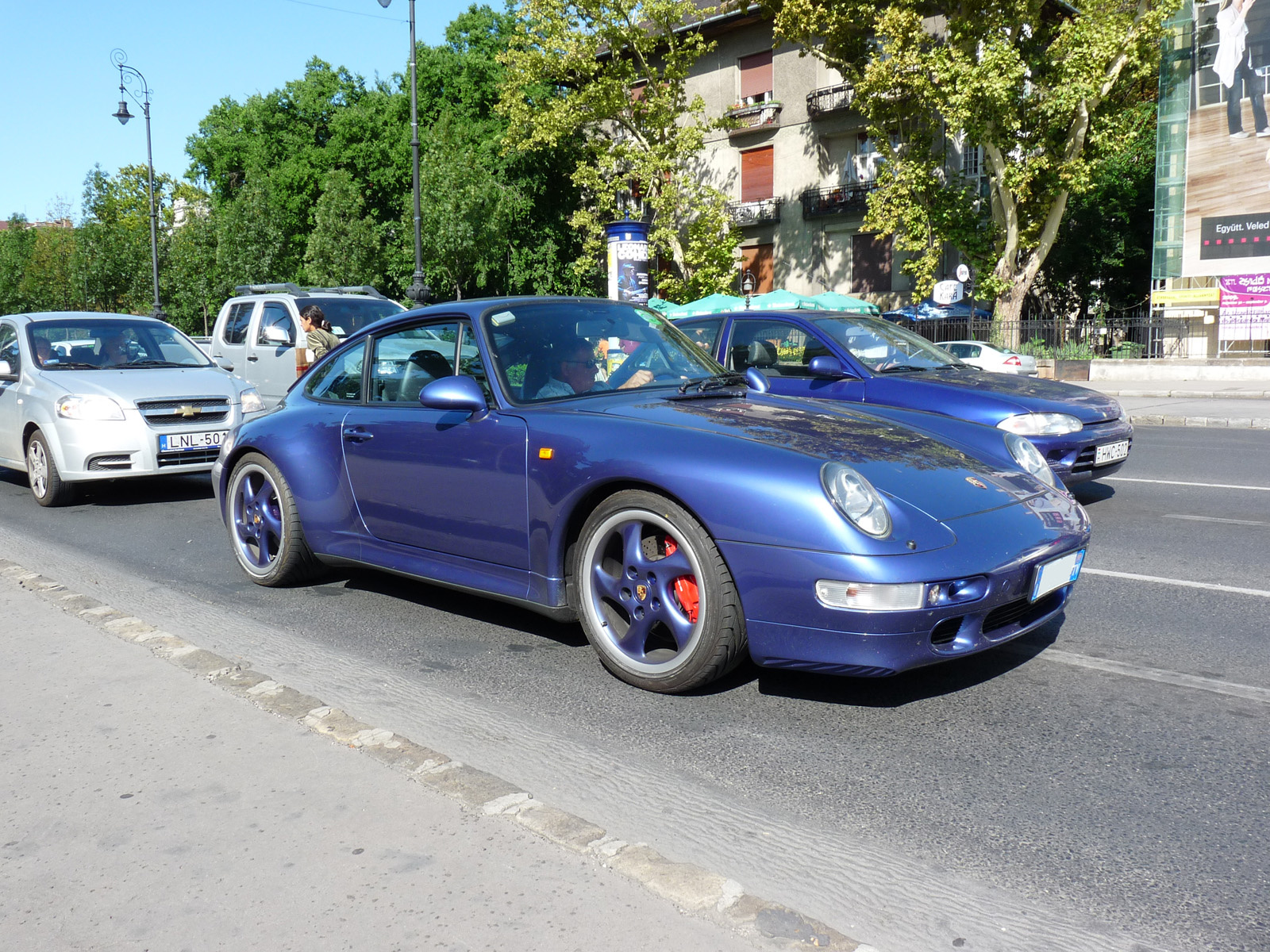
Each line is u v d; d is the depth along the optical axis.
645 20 32.19
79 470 7.67
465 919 2.05
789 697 3.42
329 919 2.06
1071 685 3.51
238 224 38.47
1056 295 33.19
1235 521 6.67
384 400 4.52
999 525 3.24
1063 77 22.27
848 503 3.04
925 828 2.48
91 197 43.28
